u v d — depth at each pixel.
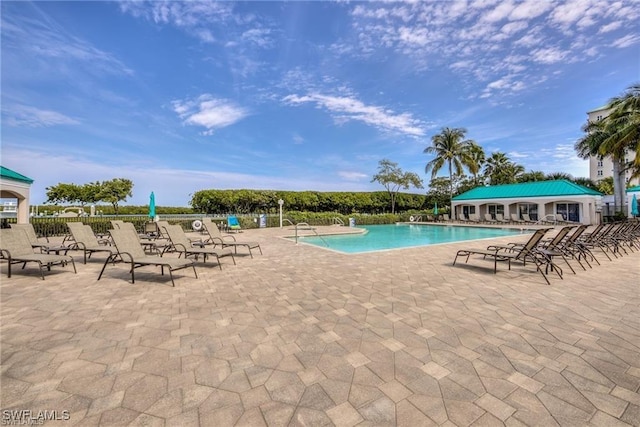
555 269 6.79
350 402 2.16
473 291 5.12
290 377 2.49
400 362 2.74
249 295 4.92
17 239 6.42
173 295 4.91
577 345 3.07
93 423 1.93
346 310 4.17
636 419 1.98
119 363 2.70
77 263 7.66
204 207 29.06
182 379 2.45
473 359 2.79
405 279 6.02
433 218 34.03
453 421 1.96
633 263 7.68
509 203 29.19
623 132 21.64
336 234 19.00
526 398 2.21
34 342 3.12
